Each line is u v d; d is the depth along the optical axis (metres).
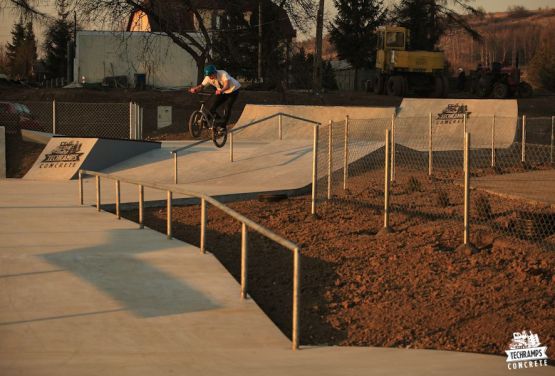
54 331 7.57
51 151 22.97
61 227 12.97
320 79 44.53
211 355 6.98
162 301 8.70
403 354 7.16
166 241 11.75
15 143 26.14
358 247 11.41
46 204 15.83
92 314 8.16
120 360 6.72
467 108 26.19
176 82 55.34
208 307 8.53
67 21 51.12
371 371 6.40
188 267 10.13
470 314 8.48
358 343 7.98
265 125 29.69
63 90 45.94
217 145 18.20
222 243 12.28
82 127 37.78
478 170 19.20
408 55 47.12
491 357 7.05
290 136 28.69
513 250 10.58
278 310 9.09
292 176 18.16
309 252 11.35
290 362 6.77
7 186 19.33
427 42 63.59
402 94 47.06
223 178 19.30
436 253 10.63
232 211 9.02
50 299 8.66
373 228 12.59
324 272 10.34
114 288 9.16
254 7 42.91
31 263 10.25
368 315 8.77
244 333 7.74
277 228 13.12
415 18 62.78
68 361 6.66
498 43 149.38
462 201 14.56
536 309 8.45
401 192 15.88
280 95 42.84
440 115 26.00
